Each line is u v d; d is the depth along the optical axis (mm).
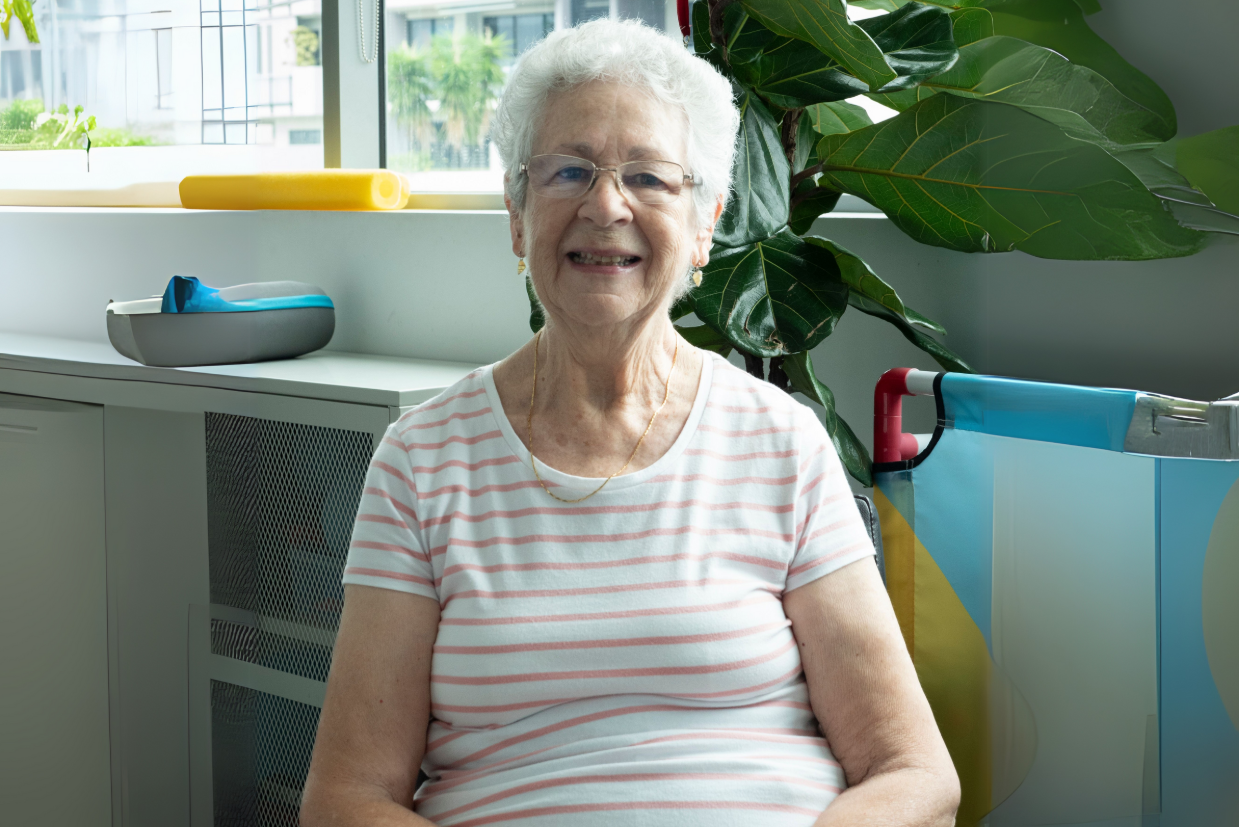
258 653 1462
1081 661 967
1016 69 1103
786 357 1264
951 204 1200
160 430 1571
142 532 1592
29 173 2357
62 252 2166
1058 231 1012
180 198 1988
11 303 2281
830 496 974
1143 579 908
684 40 1374
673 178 950
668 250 956
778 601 958
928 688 1130
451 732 925
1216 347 882
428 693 933
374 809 850
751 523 953
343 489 1356
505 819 858
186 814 1572
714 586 919
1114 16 953
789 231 1274
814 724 959
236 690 1493
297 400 1386
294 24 2006
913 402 1494
